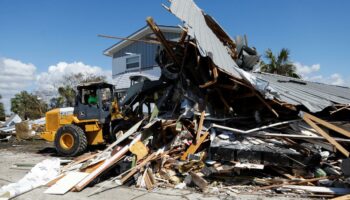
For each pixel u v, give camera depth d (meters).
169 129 7.29
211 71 6.86
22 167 7.96
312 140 6.15
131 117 9.84
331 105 7.22
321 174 5.73
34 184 6.00
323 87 11.19
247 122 7.26
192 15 6.99
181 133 7.07
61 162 7.79
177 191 5.55
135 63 17.83
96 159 7.02
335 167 6.03
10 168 7.91
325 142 6.07
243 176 6.00
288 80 11.02
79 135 9.39
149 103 9.93
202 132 6.77
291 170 5.97
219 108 7.71
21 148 11.82
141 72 17.50
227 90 7.55
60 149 9.55
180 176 6.16
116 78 18.77
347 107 7.15
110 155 6.94
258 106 7.39
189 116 7.23
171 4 5.76
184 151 6.75
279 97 6.91
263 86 6.58
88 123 9.84
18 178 6.85
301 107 7.02
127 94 9.92
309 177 5.73
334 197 5.07
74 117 9.99
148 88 9.20
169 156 6.66
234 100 7.66
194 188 5.71
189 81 7.80
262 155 5.83
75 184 5.80
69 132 9.47
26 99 35.84
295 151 5.81
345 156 6.26
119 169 6.80
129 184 6.08
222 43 9.63
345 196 4.90
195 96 7.62
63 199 5.26
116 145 7.53
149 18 6.64
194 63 7.48
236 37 9.86
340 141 6.05
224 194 5.33
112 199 5.21
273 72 19.42
